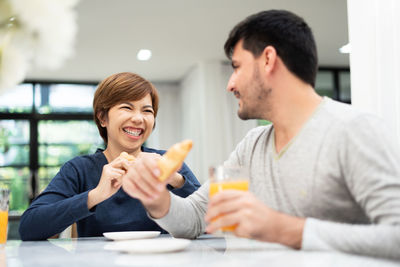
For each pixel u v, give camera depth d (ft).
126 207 5.32
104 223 5.20
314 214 3.21
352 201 3.10
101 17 14.37
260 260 2.43
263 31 3.33
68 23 1.14
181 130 23.50
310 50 3.38
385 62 4.49
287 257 2.48
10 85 1.14
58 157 21.45
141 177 3.06
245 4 13.75
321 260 2.31
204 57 19.39
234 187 2.75
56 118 21.63
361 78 4.68
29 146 21.09
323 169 3.11
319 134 3.20
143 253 2.90
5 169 20.66
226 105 19.99
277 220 2.62
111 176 4.31
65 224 4.37
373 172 2.71
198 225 4.01
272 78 3.34
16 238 18.85
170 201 3.74
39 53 1.13
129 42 16.94
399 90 4.39
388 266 2.12
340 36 17.06
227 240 3.84
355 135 2.92
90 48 17.43
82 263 2.53
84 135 21.95
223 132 19.81
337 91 21.86
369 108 4.59
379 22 4.54
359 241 2.48
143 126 5.63
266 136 3.81
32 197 20.70
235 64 3.48
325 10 14.44
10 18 1.11
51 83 21.95
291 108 3.39
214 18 14.83
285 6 13.99
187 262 2.45
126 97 5.53
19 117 21.15
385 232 2.44
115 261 2.57
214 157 19.58
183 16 14.57
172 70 21.34
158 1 13.33
